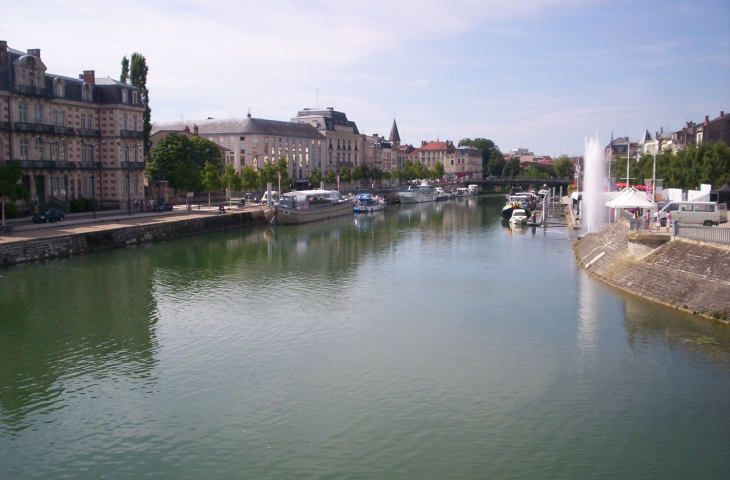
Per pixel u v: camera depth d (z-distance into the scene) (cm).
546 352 3488
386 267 6128
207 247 7344
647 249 5050
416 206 15650
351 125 19425
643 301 4453
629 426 2634
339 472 2320
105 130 9144
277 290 5044
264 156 14825
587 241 7019
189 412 2784
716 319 3888
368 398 2919
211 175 10300
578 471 2319
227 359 3425
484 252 7138
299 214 10450
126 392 2992
